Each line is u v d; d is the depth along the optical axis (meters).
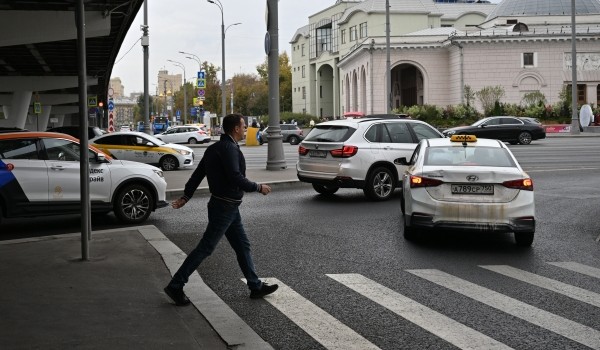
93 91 61.19
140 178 11.73
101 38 26.12
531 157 26.97
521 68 64.00
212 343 5.13
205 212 13.15
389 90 46.53
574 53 48.97
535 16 67.94
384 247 9.39
